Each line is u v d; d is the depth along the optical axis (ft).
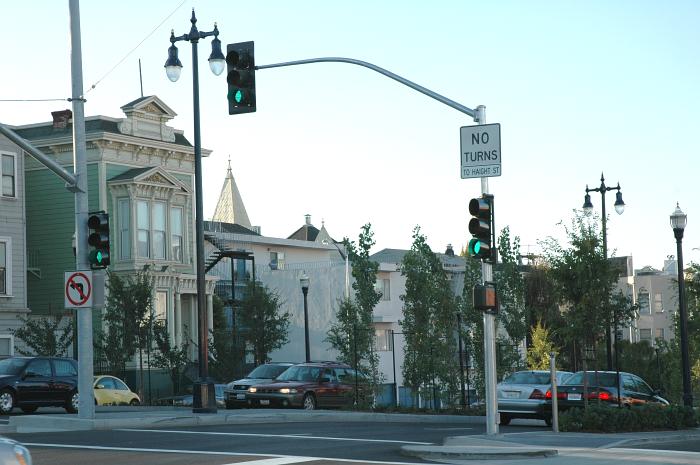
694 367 139.23
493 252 61.98
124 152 163.43
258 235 227.81
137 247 160.04
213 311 184.55
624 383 95.35
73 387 104.12
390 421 98.78
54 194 164.66
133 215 159.63
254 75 62.23
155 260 163.12
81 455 53.42
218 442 62.03
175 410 104.01
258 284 171.22
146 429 74.84
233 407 115.24
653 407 78.69
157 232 164.96
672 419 79.41
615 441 62.95
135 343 139.44
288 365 120.67
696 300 137.49
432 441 65.92
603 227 95.35
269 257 217.36
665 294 297.12
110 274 141.69
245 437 66.08
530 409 92.38
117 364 138.62
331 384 116.67
